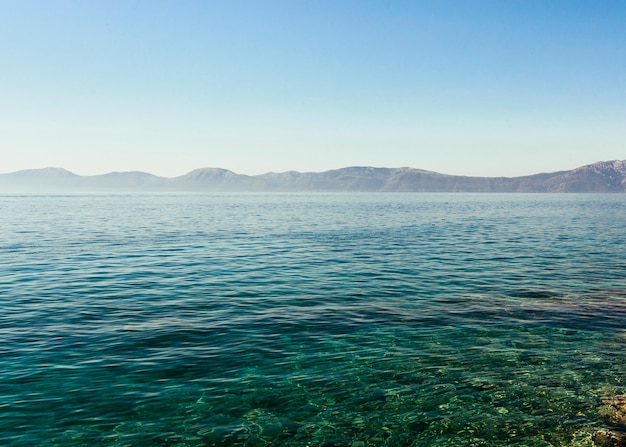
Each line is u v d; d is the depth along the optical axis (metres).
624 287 28.56
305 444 11.55
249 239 54.53
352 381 14.95
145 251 43.41
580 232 64.12
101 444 11.16
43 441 11.17
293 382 14.78
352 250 45.44
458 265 36.78
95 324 20.12
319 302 24.69
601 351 17.69
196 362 16.09
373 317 21.95
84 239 52.16
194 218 92.62
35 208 128.12
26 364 15.50
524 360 16.80
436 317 22.02
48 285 27.98
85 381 14.34
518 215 109.19
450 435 12.10
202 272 33.09
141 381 14.48
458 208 149.62
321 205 172.38
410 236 58.88
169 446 11.23
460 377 15.37
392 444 11.66
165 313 22.08
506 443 11.75
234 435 11.82
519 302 24.88
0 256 39.19
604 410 13.27
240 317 21.64
